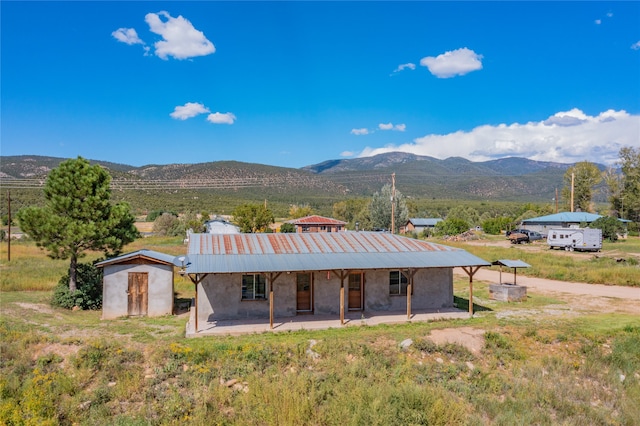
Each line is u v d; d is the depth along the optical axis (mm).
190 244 19969
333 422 10469
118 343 14367
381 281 20688
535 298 24781
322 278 19969
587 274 30656
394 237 23234
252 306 19109
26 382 11672
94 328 17656
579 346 15750
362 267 18234
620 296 25406
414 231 76188
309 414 10805
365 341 15258
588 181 74312
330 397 11516
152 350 13852
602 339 16203
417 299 21109
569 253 43219
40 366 12664
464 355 14703
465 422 10789
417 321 18891
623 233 55531
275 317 19328
